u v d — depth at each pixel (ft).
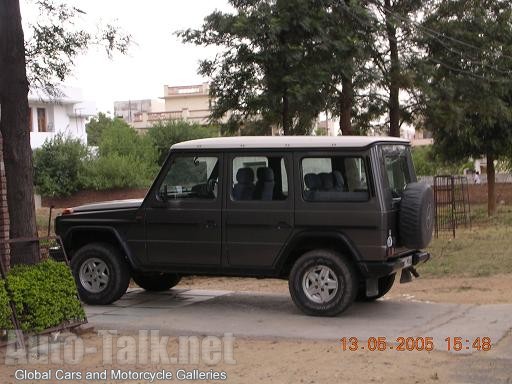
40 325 24.80
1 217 33.78
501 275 40.83
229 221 30.09
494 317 28.73
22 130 27.25
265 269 29.78
